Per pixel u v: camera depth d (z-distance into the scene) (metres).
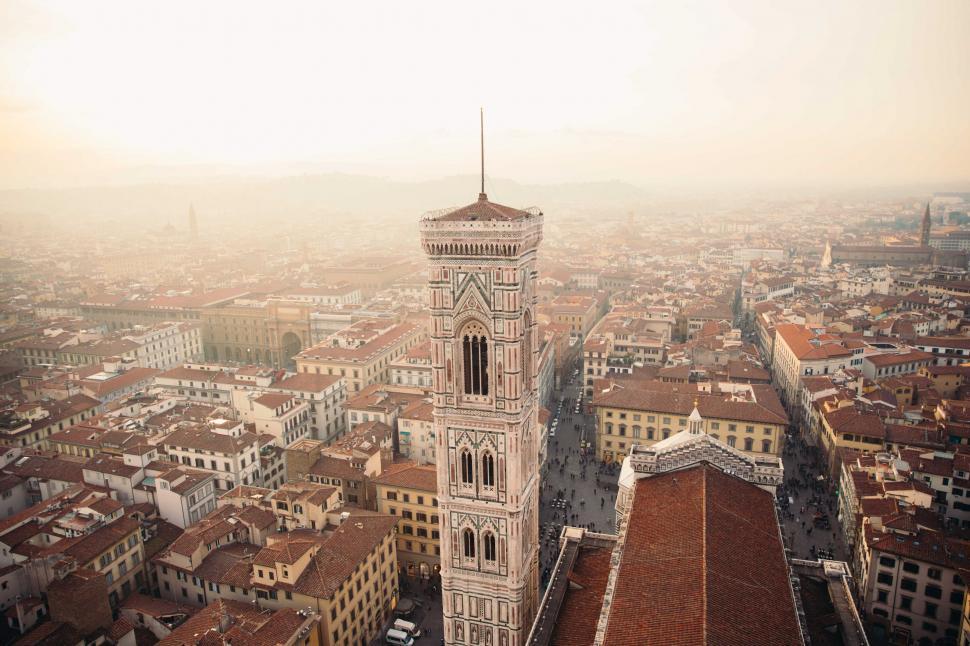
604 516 154.25
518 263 77.88
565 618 79.50
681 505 74.50
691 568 61.09
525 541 91.50
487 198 85.31
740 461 83.50
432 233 78.06
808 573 89.38
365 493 141.88
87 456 161.50
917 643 113.62
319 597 104.44
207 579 114.69
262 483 157.00
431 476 138.00
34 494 147.62
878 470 139.50
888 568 114.69
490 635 91.81
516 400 81.38
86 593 103.94
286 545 111.88
